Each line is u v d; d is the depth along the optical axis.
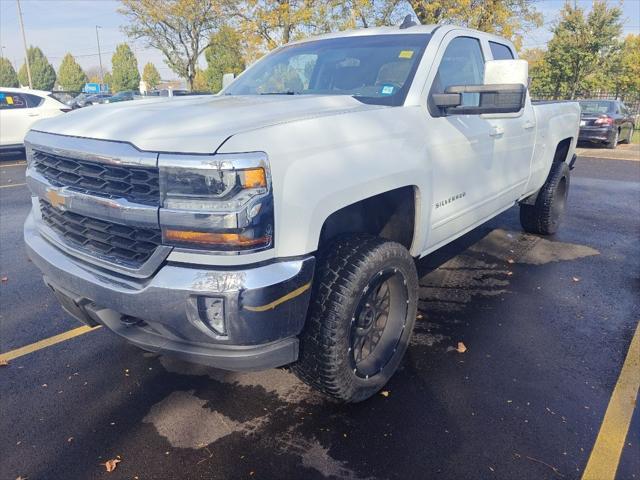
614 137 17.23
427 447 2.51
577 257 5.34
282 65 3.89
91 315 2.56
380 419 2.72
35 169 2.77
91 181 2.31
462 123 3.42
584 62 27.33
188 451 2.50
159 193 2.04
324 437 2.59
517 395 2.92
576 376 3.11
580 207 7.84
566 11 27.62
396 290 2.88
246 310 2.04
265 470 2.37
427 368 3.20
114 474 2.35
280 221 2.11
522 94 2.76
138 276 2.17
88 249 2.43
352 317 2.51
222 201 1.98
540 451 2.47
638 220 6.99
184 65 31.20
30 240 2.82
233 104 2.72
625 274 4.84
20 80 85.31
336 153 2.36
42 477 2.34
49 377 3.14
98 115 2.58
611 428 2.64
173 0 28.36
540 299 4.25
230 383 3.07
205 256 2.04
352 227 2.94
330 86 3.46
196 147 2.00
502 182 4.20
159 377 3.14
